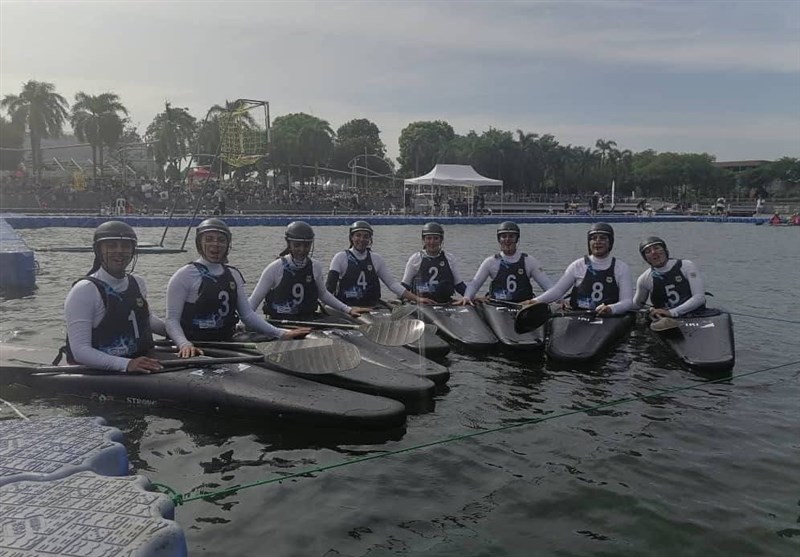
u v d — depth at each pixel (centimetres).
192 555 346
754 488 430
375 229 3194
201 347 645
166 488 421
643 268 1783
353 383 586
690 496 418
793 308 1134
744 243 2741
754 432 527
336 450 483
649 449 492
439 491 423
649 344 798
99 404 570
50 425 360
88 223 2847
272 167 6531
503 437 513
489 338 786
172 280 648
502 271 923
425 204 4647
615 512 398
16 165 5403
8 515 260
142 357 580
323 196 5172
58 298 1102
